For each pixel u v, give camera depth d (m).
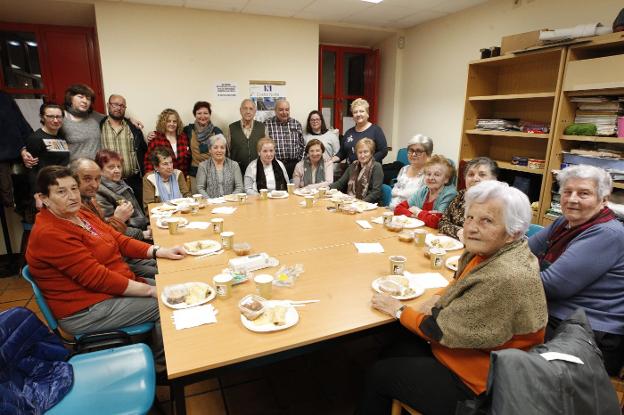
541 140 3.70
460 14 4.44
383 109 5.88
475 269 1.19
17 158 3.21
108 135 3.59
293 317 1.30
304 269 1.72
